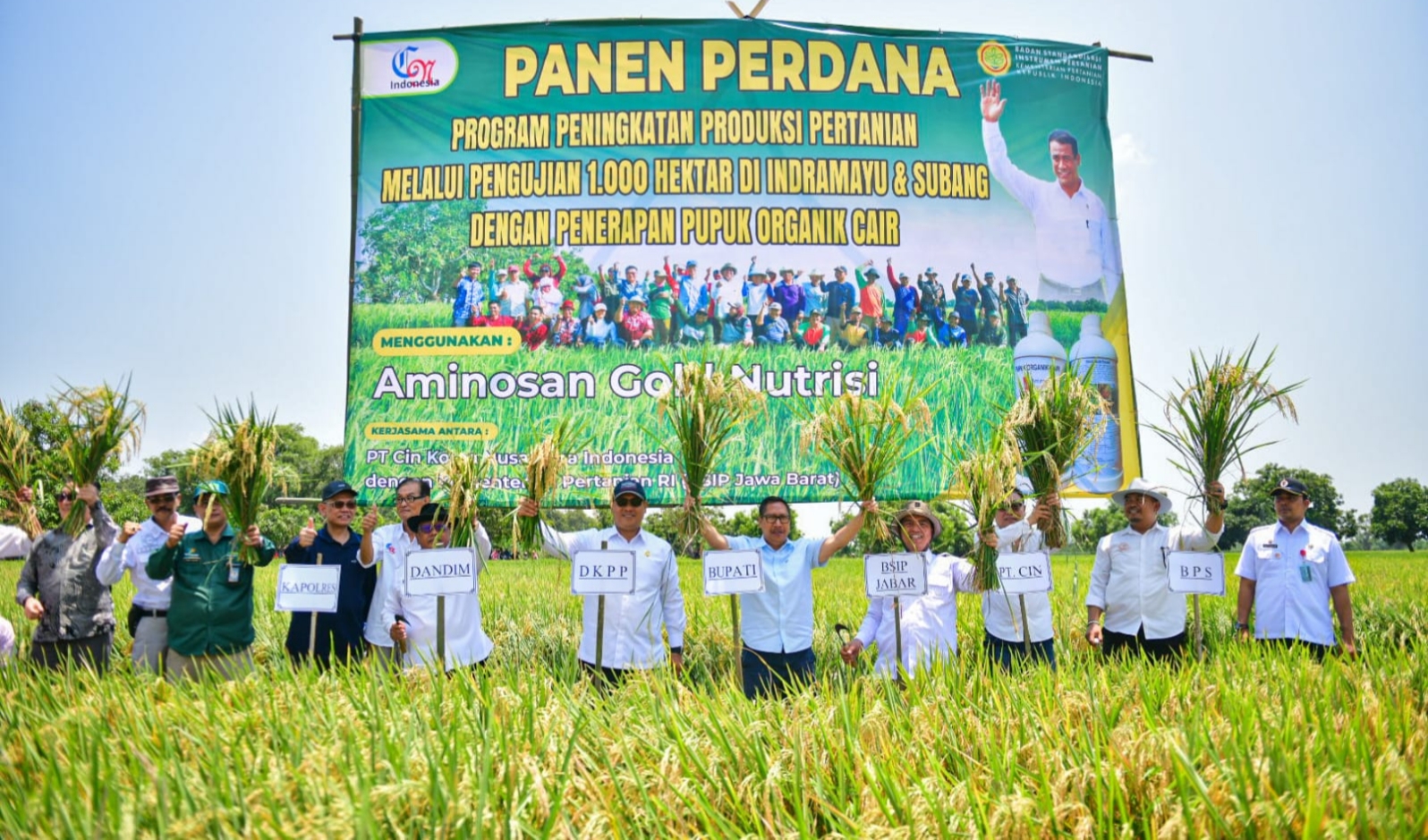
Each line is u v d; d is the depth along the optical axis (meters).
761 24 11.43
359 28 11.46
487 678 5.85
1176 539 8.44
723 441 7.89
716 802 4.56
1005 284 11.41
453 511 7.07
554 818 4.12
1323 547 8.30
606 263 11.18
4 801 4.18
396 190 11.31
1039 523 8.06
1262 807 3.94
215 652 7.19
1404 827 3.92
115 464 7.75
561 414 10.98
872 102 11.47
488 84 11.39
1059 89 11.79
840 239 11.29
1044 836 4.11
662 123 11.31
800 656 7.75
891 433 7.75
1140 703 5.54
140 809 4.09
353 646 7.86
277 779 4.19
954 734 5.18
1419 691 5.95
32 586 7.93
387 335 11.12
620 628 7.54
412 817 4.02
